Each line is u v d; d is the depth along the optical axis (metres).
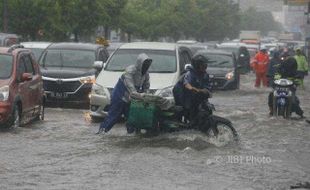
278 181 17.45
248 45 107.06
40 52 42.41
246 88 56.44
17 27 71.75
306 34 96.56
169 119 23.69
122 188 16.14
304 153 22.19
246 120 31.03
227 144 23.17
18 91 25.86
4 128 25.39
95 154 20.70
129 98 24.22
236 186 16.67
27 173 17.70
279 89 32.31
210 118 23.27
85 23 78.06
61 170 18.19
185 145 22.30
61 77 34.16
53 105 35.12
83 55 37.38
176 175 17.83
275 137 25.70
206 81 23.86
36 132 25.33
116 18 89.81
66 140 23.47
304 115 34.38
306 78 76.25
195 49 63.91
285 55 34.88
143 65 24.38
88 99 34.25
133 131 24.06
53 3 71.88
